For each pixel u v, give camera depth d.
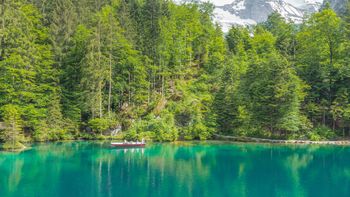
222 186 29.52
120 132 62.69
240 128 62.50
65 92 62.94
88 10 76.31
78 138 61.41
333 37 66.50
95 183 30.20
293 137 59.38
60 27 66.88
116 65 66.88
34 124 56.78
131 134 59.81
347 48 63.62
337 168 37.66
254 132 62.03
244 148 51.72
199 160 41.78
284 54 74.19
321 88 63.25
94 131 62.53
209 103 65.94
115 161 40.78
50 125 58.41
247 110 62.22
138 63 66.44
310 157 44.22
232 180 31.84
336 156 45.03
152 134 60.38
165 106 66.00
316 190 28.44
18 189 28.14
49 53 62.06
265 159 42.72
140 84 66.38
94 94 61.03
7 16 56.47
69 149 49.75
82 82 61.25
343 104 59.19
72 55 65.12
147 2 77.31
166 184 29.98
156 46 70.81
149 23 73.62
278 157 44.09
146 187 28.88
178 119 64.12
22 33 57.34
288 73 58.97
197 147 52.72
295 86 57.88
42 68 61.12
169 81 74.00
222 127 64.19
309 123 59.66
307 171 36.09
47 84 60.47
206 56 81.88
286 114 57.66
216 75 74.00
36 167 36.84
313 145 54.53
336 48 66.38
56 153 46.00
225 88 63.97
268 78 59.81
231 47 95.62
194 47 83.81
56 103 59.62
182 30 79.94
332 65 63.75
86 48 62.53
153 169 36.38
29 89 56.97
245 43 94.94
